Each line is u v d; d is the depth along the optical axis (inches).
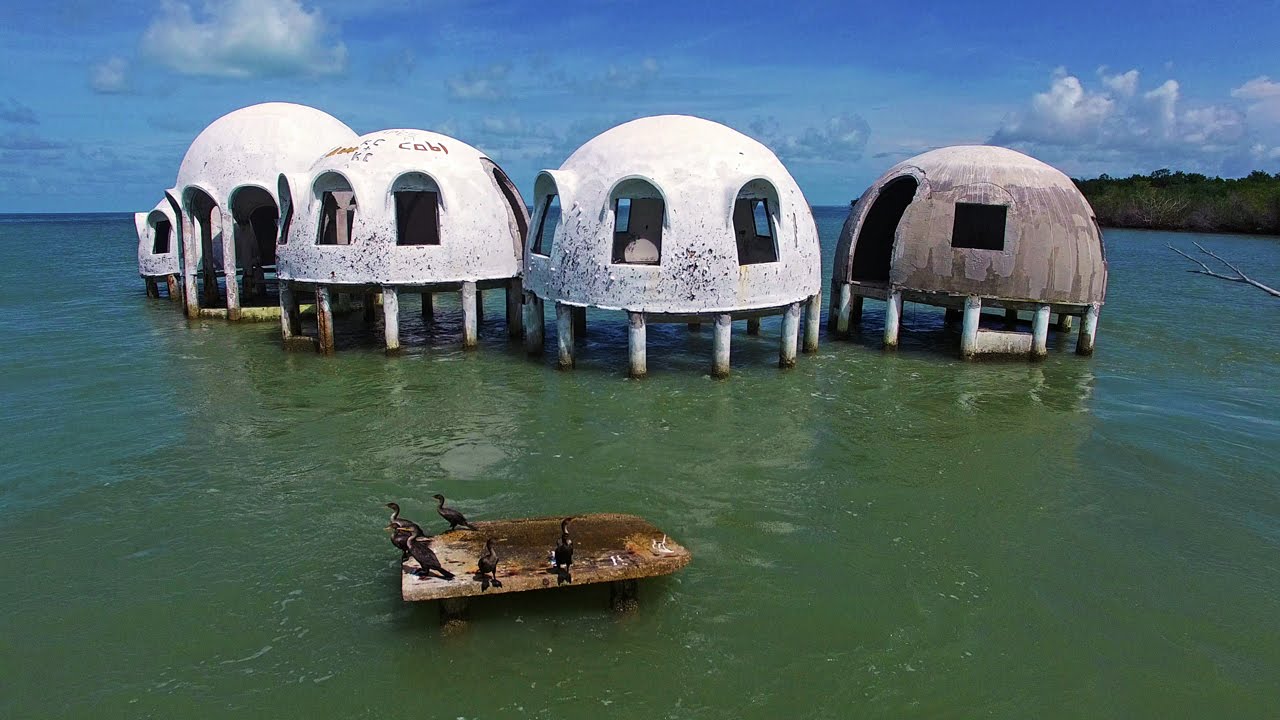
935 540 410.6
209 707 285.1
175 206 943.7
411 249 725.3
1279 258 1883.6
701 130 680.4
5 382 665.6
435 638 323.3
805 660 314.2
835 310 880.9
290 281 755.4
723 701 291.0
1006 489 473.7
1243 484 485.4
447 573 325.4
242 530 411.5
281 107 981.8
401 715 282.4
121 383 664.4
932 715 286.4
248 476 477.4
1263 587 371.6
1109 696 297.7
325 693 292.4
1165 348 848.3
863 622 338.6
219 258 1047.6
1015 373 729.6
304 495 451.8
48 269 1521.9
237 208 1015.0
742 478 482.3
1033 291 742.5
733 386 667.4
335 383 666.2
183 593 354.6
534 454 514.0
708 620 337.7
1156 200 3024.1
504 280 784.9
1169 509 450.9
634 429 561.3
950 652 320.8
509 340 831.7
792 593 359.3
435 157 748.6
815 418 591.2
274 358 750.5
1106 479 490.3
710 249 641.6
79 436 541.0
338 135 993.5
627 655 314.8
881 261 982.4
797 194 717.9
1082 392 671.1
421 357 755.4
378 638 323.6
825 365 743.1
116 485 463.8
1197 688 303.0
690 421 579.2
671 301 650.8
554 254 684.7
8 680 298.4
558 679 300.8
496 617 335.3
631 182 644.1
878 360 766.5
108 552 389.1
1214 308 1128.8
